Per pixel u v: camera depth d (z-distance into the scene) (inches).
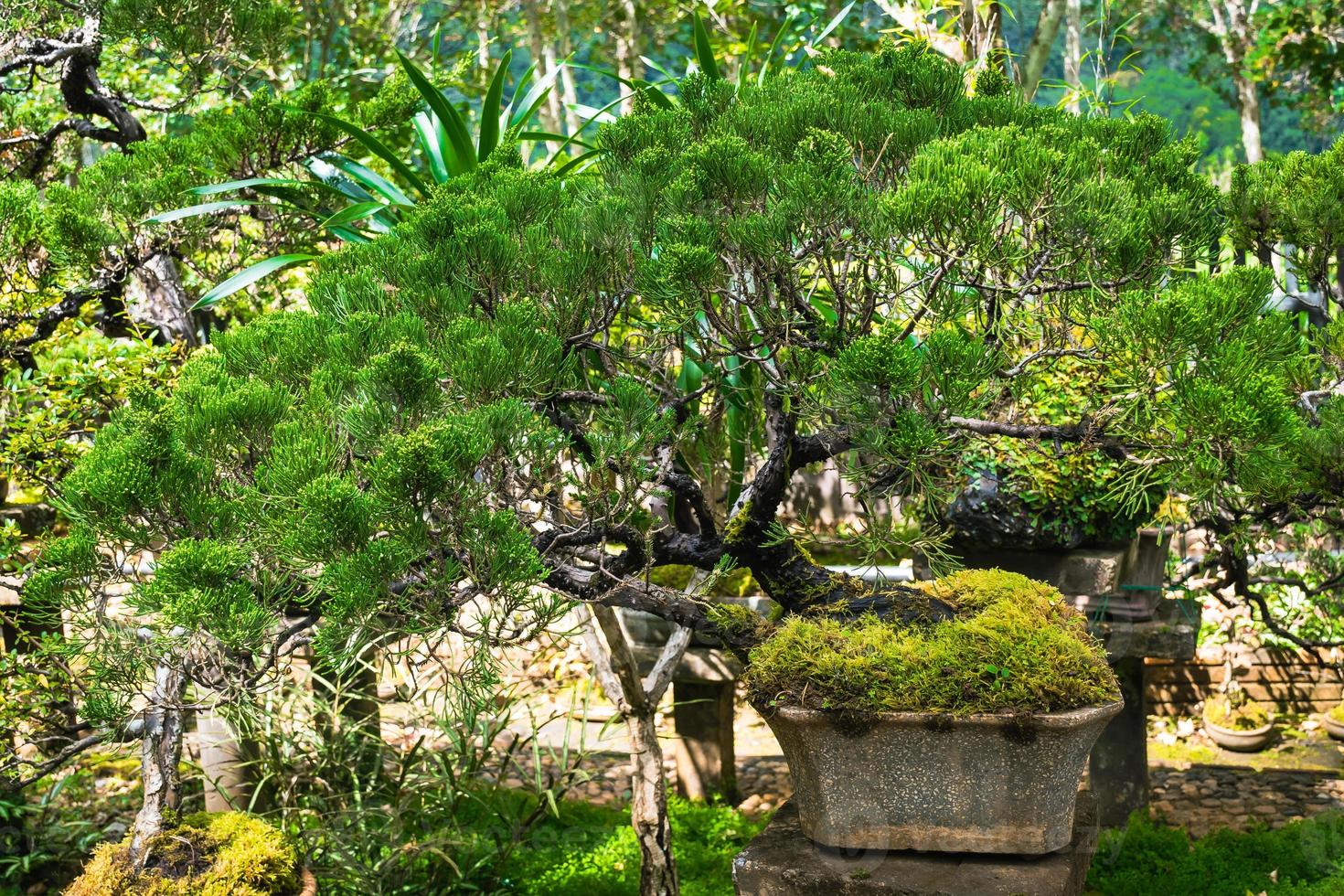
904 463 77.2
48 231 130.5
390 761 163.0
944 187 76.0
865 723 82.8
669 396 98.0
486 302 90.4
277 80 182.1
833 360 79.5
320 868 140.3
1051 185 78.1
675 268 78.4
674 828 171.6
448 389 83.9
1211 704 212.5
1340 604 194.4
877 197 82.3
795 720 84.1
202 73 160.9
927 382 77.5
